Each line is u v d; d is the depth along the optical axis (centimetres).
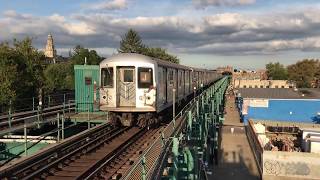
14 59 2772
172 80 2305
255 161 3759
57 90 4016
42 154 1330
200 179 1994
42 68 3108
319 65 12888
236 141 4594
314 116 5731
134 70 1866
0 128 2012
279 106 5825
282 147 3797
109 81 1888
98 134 1828
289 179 3175
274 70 14562
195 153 1595
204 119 2623
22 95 2838
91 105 2662
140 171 870
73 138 1606
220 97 5009
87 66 2689
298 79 12500
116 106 1878
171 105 2292
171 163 1145
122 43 8569
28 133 2166
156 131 1936
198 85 3612
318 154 3136
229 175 3303
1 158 1798
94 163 1284
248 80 11900
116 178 1165
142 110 1867
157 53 8575
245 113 5884
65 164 1290
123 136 1770
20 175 1165
